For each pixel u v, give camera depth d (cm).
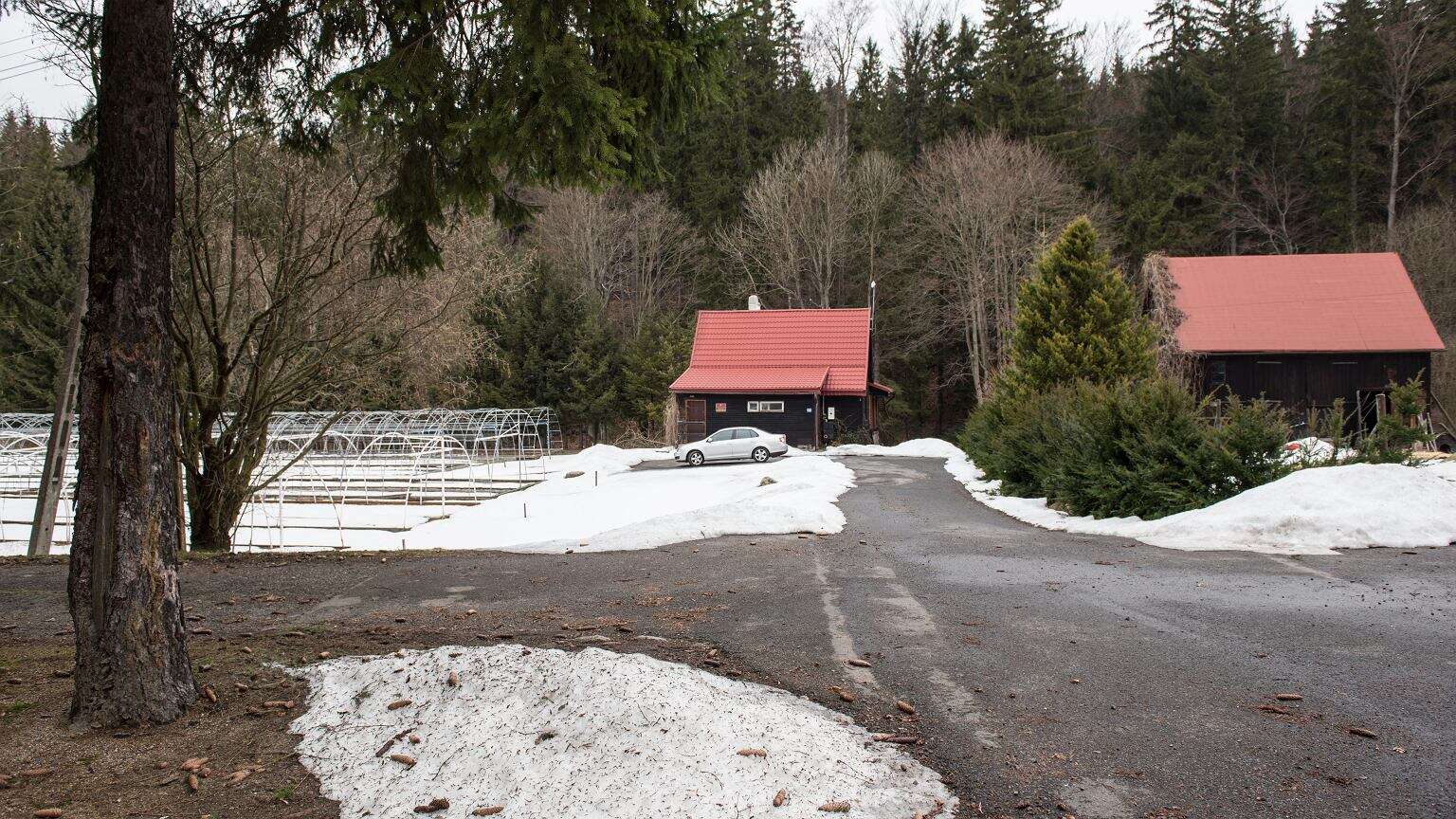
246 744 485
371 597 854
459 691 515
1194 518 1154
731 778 397
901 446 3666
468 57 746
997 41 5031
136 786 438
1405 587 795
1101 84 6291
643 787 393
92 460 515
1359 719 489
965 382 5528
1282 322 3400
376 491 2617
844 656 629
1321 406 3325
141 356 512
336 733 488
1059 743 470
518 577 947
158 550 525
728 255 5394
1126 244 4662
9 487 2748
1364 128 4666
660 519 1319
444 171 839
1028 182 4278
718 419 4069
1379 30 4603
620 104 660
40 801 421
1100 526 1250
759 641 670
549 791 400
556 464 3359
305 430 2728
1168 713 509
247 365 1461
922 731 489
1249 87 4997
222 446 1279
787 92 5922
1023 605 773
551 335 4556
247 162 1254
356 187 1282
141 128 504
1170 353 2973
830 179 4906
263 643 677
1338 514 1055
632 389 4538
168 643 527
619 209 5350
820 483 1931
